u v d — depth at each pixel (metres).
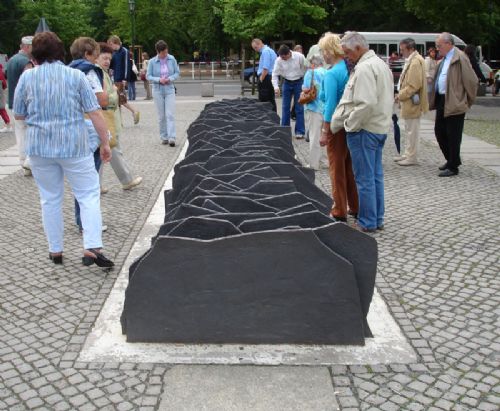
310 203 4.32
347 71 6.08
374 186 5.85
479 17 34.69
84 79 4.79
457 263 5.11
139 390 3.25
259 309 3.65
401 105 9.35
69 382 3.34
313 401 3.13
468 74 8.19
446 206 6.95
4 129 15.02
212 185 4.94
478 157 10.32
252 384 3.29
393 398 3.15
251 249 3.57
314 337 3.68
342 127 5.82
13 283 4.79
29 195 7.82
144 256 3.72
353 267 3.62
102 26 65.94
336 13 44.19
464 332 3.87
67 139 4.72
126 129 14.56
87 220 4.92
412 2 29.17
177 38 59.38
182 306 3.66
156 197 7.60
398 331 3.88
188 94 27.92
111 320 4.08
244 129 7.86
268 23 30.95
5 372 3.45
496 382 3.29
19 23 50.69
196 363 3.50
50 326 4.02
